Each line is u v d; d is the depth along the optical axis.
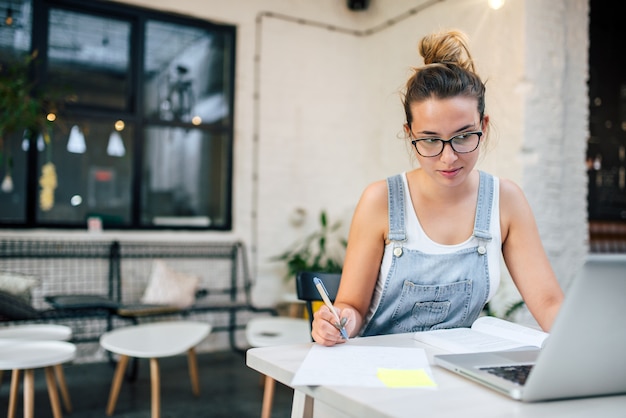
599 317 0.83
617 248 4.71
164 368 4.26
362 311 1.50
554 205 4.08
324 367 1.01
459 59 1.44
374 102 5.45
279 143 5.25
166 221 4.88
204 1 4.93
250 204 5.14
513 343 1.21
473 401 0.85
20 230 4.32
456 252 1.45
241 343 5.05
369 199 1.48
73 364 4.35
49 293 4.35
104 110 4.65
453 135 1.23
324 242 5.06
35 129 4.21
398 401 0.84
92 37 4.63
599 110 4.99
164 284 4.29
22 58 4.36
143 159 4.81
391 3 5.22
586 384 0.88
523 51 3.94
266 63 5.19
